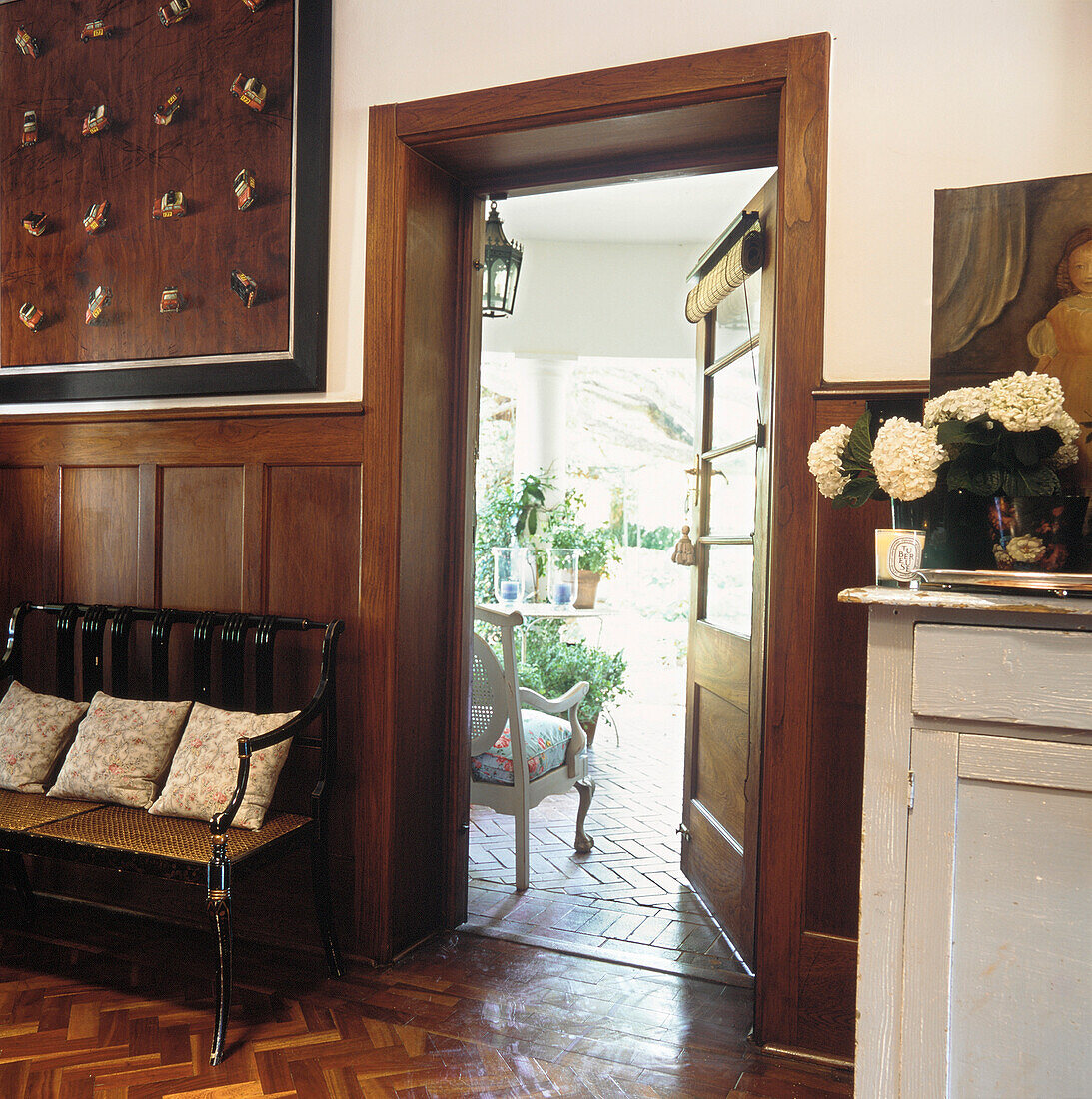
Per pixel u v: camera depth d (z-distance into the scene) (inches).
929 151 98.1
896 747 66.1
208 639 124.0
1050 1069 62.9
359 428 120.1
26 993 109.8
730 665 127.9
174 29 132.2
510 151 120.7
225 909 96.6
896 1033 66.4
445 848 131.9
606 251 284.2
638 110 107.8
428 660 127.0
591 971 118.6
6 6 143.6
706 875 139.0
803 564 101.0
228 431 128.5
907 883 65.9
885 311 99.5
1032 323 79.4
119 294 135.9
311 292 122.6
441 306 128.2
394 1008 107.4
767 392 114.7
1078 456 71.0
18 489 143.6
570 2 112.1
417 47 119.5
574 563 267.0
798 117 100.6
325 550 122.7
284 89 124.9
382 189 118.6
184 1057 95.8
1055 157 94.7
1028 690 62.6
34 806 114.9
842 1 100.8
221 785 108.7
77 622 136.9
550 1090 91.6
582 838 168.9
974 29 96.7
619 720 297.7
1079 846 62.1
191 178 130.8
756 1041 102.0
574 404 410.3
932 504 74.3
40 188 141.4
